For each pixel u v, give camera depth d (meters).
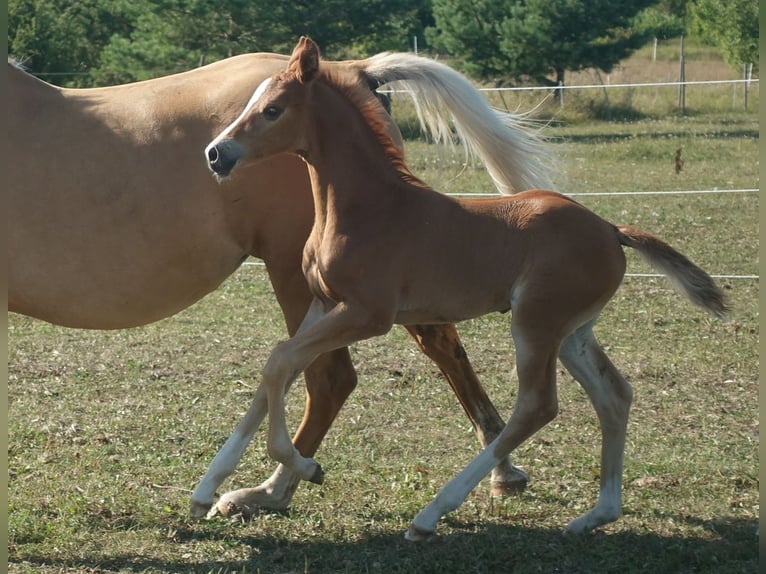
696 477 5.68
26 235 5.09
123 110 5.22
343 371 5.40
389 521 5.15
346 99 4.84
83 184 5.08
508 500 5.45
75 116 5.19
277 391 4.73
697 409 6.94
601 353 5.02
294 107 4.75
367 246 4.71
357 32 27.66
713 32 32.56
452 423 6.79
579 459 6.08
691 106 30.05
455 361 5.57
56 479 5.75
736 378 7.59
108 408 7.10
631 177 17.78
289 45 26.84
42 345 8.73
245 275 11.59
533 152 5.23
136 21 27.89
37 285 5.19
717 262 11.38
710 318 9.24
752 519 5.11
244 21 25.80
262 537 4.97
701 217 14.09
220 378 7.82
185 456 6.15
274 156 4.97
